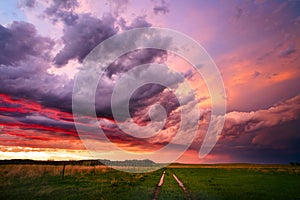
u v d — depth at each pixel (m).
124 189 21.23
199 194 19.56
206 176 43.53
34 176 26.50
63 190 18.81
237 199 17.70
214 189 23.23
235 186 26.34
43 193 16.95
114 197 16.66
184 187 24.83
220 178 38.38
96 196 16.73
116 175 38.94
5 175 24.47
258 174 49.59
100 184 23.81
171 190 21.89
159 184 27.48
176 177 40.19
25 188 18.83
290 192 22.27
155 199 17.02
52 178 26.91
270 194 20.72
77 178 28.72
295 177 40.69
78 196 16.44
